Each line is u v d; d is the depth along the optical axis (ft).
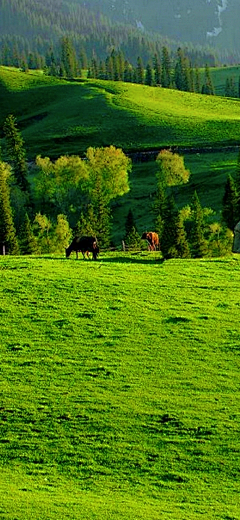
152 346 132.26
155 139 633.20
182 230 290.97
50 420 108.37
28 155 621.31
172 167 475.72
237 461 97.14
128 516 81.66
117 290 156.97
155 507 84.58
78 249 189.98
